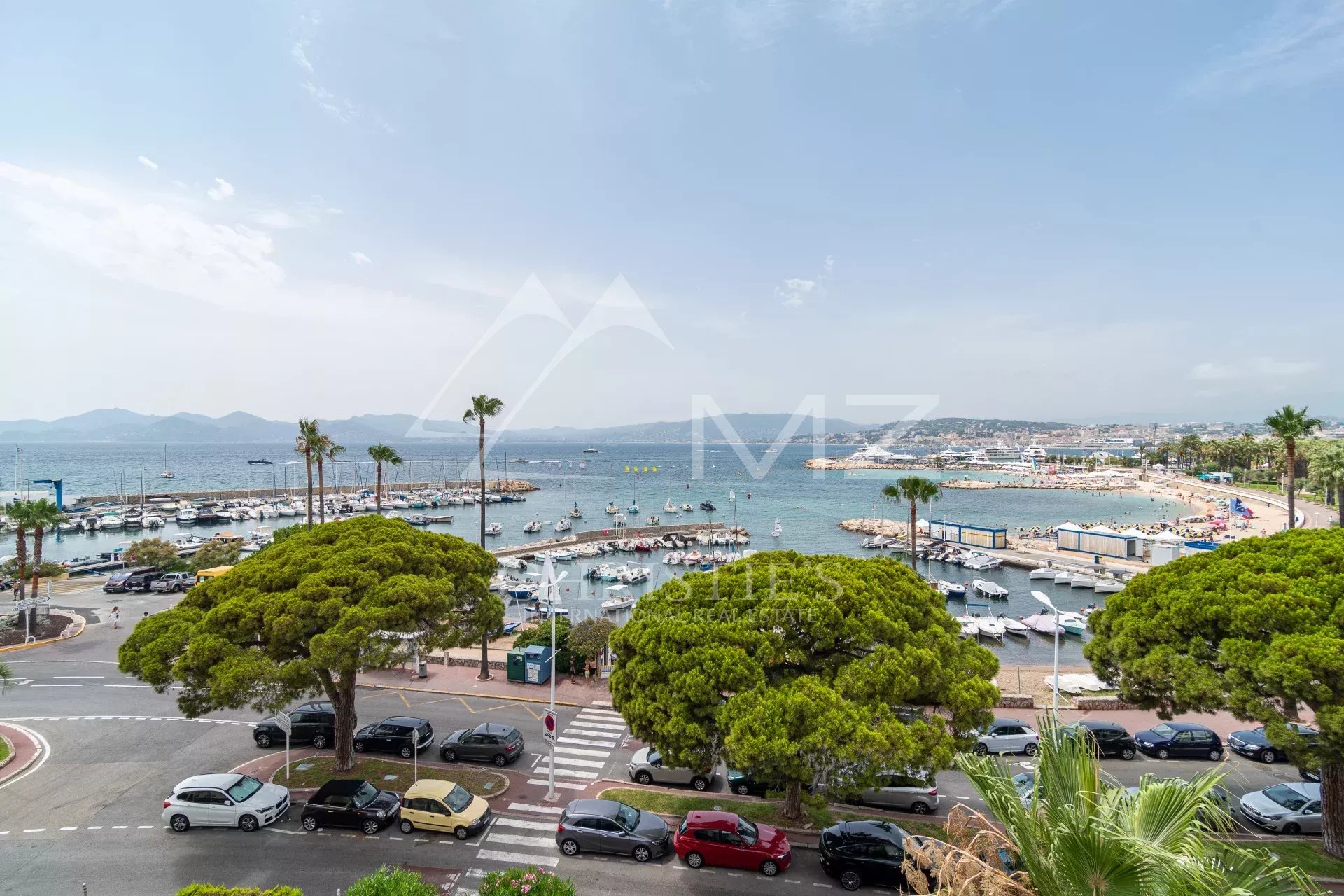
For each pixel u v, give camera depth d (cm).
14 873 1869
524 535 11556
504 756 2627
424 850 2022
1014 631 5538
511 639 4459
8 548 9162
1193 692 1991
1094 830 819
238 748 2714
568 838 2027
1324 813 2048
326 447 7250
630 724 2111
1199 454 19662
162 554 6375
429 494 15662
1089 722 2908
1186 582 2261
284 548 2595
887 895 1836
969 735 2073
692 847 1980
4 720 2988
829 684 2020
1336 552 2088
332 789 2164
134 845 2020
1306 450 11288
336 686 2566
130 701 3206
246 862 1939
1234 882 848
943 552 8981
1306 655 1783
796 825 2205
